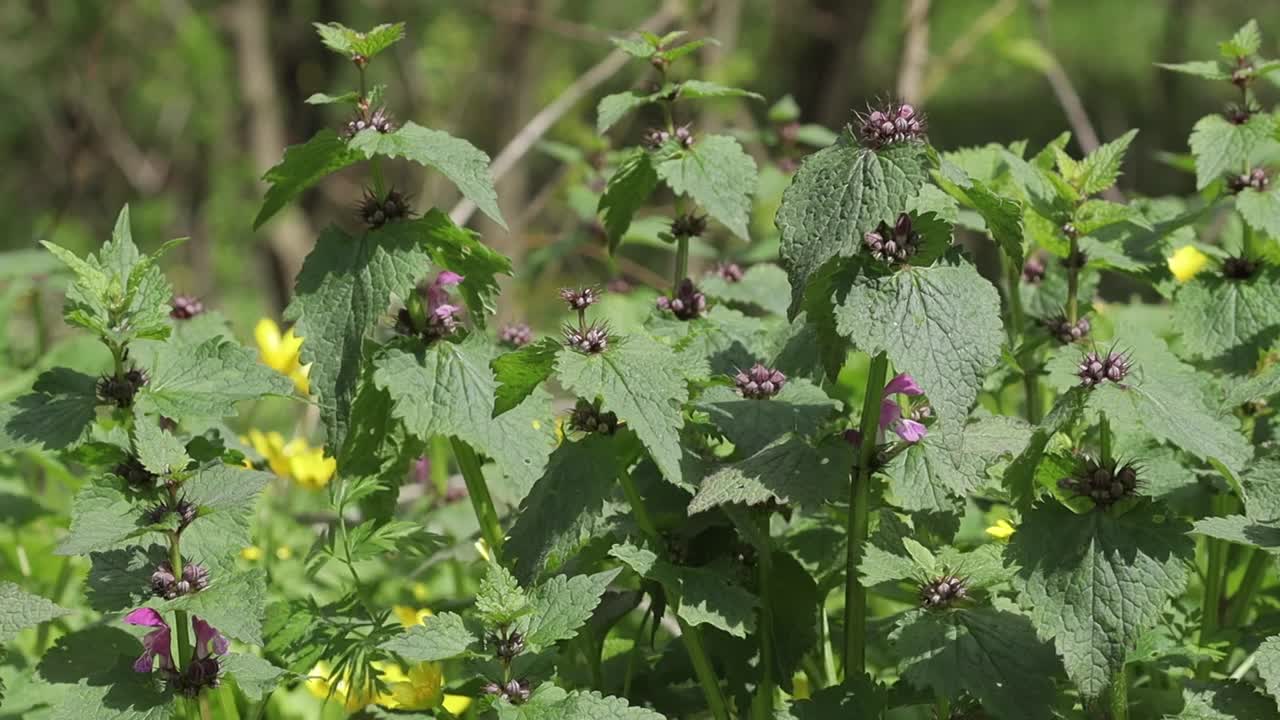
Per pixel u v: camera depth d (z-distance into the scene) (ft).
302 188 5.68
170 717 5.48
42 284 7.01
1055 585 5.41
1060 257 5.97
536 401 5.64
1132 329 5.74
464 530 6.41
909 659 5.44
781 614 5.72
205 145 18.28
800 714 5.52
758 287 6.26
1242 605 5.88
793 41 16.48
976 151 6.24
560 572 5.72
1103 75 24.77
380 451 5.77
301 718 6.12
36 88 18.39
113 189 18.16
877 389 5.47
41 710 5.91
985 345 5.37
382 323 5.68
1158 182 16.02
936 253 5.42
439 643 5.45
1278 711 5.47
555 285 9.93
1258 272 6.04
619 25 19.01
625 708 5.40
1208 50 20.79
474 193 5.56
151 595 5.48
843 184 5.39
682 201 6.03
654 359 5.46
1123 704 5.54
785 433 5.52
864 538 5.57
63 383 5.61
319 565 5.89
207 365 5.65
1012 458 5.64
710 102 11.64
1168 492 5.74
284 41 18.70
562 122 12.96
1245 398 5.68
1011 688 5.41
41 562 6.61
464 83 16.46
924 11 11.49
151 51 18.38
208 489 5.50
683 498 5.72
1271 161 6.48
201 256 18.22
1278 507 5.41
